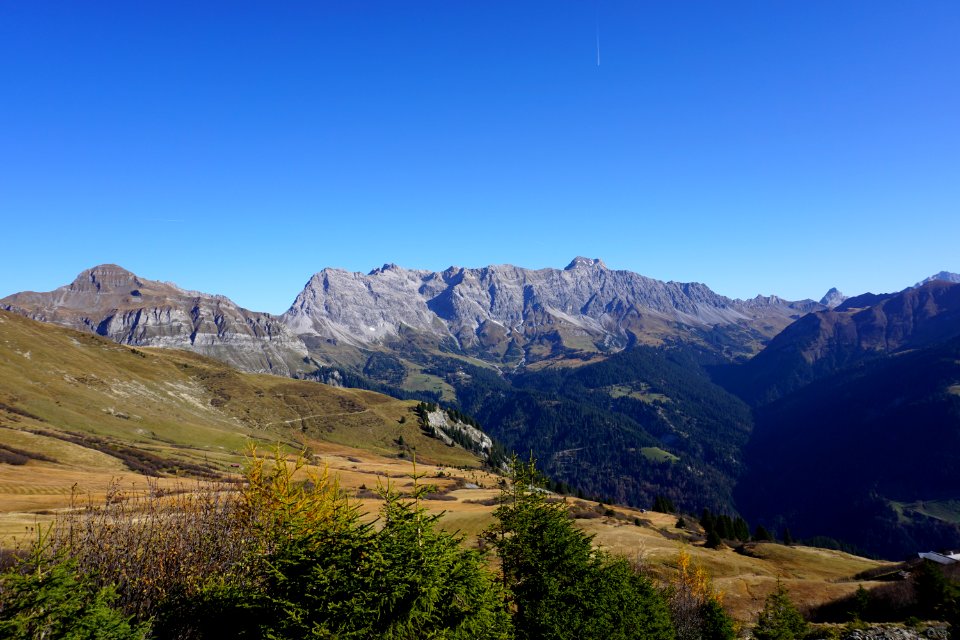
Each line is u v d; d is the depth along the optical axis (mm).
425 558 11742
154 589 12297
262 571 12336
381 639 10664
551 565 19406
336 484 16734
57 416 143125
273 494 15398
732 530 116688
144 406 191375
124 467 99750
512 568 19891
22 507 53094
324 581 10617
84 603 9680
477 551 13781
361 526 12352
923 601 40344
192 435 177375
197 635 11273
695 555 72062
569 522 20781
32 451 94625
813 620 46281
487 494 122500
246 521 15023
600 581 19844
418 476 13789
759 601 54969
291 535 12945
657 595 25000
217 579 12344
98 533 12938
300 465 16984
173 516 14445
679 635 35312
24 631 8695
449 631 11852
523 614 18250
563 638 17766
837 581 66000
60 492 66000
